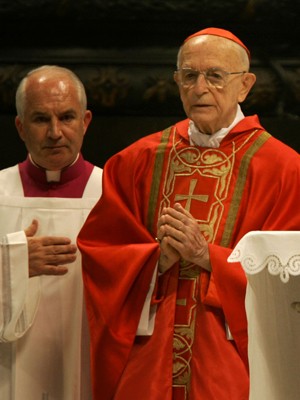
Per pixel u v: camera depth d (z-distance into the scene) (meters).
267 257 8.87
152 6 17.20
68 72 11.95
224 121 11.08
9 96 17.31
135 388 10.56
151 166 11.26
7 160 17.02
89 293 10.93
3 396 11.88
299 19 17.34
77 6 17.14
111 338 10.70
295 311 9.33
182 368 10.57
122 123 17.11
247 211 10.75
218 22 17.47
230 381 10.23
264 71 17.48
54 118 11.66
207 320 10.52
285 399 9.47
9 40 17.61
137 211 11.12
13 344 11.91
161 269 10.77
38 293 11.85
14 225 12.16
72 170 12.36
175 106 17.38
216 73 10.75
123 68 17.36
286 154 10.93
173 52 17.55
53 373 11.97
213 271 10.39
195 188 10.99
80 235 11.23
